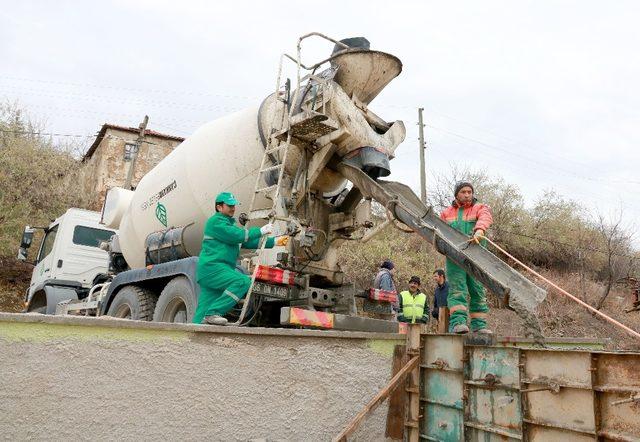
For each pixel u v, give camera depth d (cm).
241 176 593
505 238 2130
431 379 380
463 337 355
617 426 256
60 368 266
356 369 381
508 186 2266
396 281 1596
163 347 301
